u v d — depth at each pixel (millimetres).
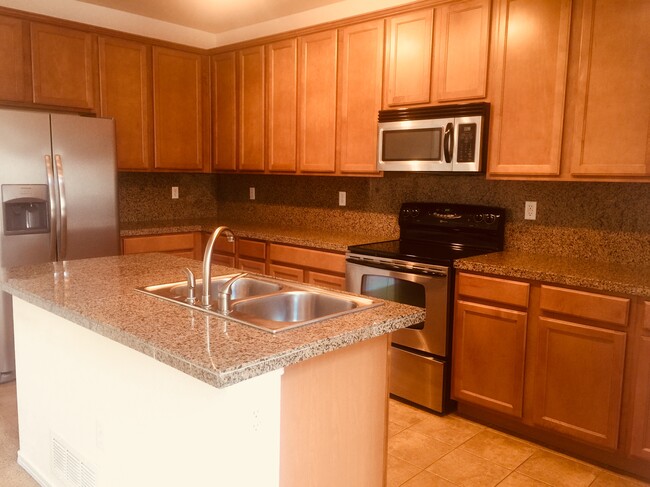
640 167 2418
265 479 1443
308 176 4352
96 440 1940
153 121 4281
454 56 3033
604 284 2303
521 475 2393
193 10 4059
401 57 3285
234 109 4426
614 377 2322
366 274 3207
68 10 3854
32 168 3324
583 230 2914
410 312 1735
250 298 1875
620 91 2457
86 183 3570
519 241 3168
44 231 3414
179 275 2277
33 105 3629
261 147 4246
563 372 2477
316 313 2012
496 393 2729
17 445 2582
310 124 3869
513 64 2797
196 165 4617
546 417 2553
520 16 2750
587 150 2580
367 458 1770
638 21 2383
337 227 4172
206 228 4379
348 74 3592
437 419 2930
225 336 1455
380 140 3371
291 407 1486
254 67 4219
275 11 4074
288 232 4062
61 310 1747
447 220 3381
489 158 2934
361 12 3701
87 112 3912
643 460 2350
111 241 3736
